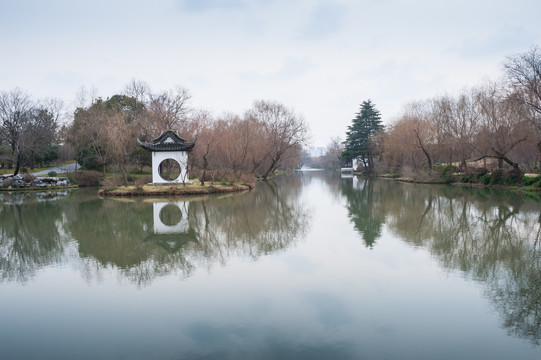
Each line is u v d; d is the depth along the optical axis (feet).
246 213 68.59
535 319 22.44
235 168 139.44
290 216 64.44
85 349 19.76
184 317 23.30
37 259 37.65
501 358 18.29
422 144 154.61
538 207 67.82
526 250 38.50
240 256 37.27
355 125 247.29
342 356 18.48
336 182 178.19
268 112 170.50
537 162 122.72
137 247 41.96
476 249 38.96
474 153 130.31
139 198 97.40
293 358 18.34
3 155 163.63
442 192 103.55
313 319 22.67
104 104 175.42
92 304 25.79
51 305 25.82
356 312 23.57
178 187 108.27
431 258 35.50
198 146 137.49
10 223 60.34
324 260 35.22
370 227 52.16
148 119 164.66
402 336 20.48
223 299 26.04
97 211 72.33
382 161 225.56
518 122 99.91
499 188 107.65
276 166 226.99
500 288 27.53
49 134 176.65
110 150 144.15
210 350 19.30
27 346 20.24
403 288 27.63
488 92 113.29
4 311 25.07
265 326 21.86
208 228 53.36
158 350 19.43
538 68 87.10
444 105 129.80
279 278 30.22
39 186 136.56
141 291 28.02
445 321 22.24
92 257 37.96
